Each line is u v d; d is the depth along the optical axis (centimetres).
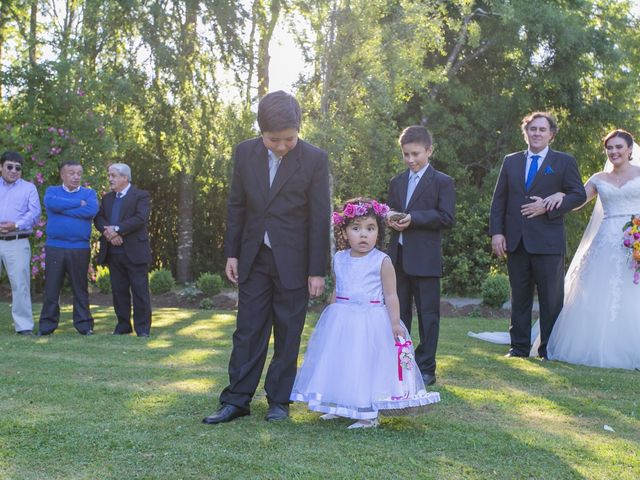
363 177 1418
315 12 1318
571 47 1673
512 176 645
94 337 743
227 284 1720
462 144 1747
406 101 1705
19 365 551
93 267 1391
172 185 1936
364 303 398
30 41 1395
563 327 645
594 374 560
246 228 410
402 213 525
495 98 1708
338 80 1342
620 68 1844
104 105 1420
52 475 300
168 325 886
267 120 379
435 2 1479
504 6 1593
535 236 627
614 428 393
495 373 554
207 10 1518
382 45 1372
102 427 369
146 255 775
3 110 1348
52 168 1280
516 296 647
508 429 379
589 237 687
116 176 783
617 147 648
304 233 407
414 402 377
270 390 405
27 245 777
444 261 1605
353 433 366
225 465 312
